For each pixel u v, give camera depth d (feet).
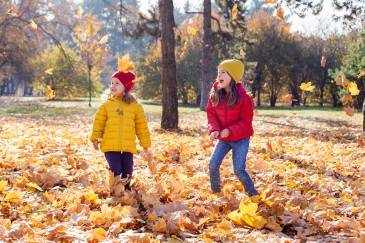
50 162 21.88
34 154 23.57
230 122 15.70
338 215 15.11
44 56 172.14
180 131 44.88
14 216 13.24
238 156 15.67
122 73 16.84
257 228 13.32
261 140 37.17
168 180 19.03
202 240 12.00
